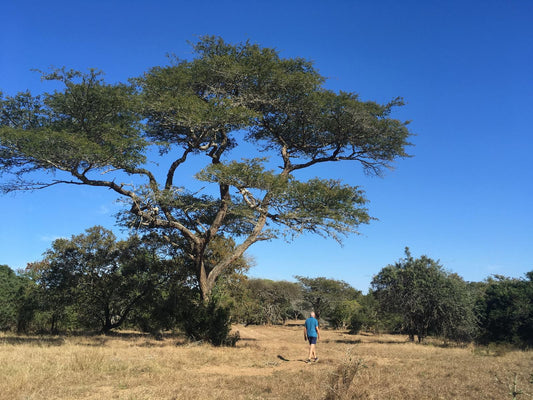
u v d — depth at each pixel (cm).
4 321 2448
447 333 2606
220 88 2061
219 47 2088
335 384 802
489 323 2764
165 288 2494
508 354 1792
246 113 1842
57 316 2538
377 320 4116
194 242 2117
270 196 1827
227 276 3005
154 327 2633
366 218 1834
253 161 1756
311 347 1412
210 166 1747
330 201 1822
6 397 700
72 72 1571
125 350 1471
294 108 2084
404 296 2600
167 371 1034
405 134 2100
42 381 831
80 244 2438
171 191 1922
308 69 2102
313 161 2341
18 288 2533
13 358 1072
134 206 1905
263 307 5347
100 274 2466
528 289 2764
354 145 2222
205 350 1559
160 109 1834
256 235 2130
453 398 811
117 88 1661
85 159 1582
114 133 1631
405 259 2717
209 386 867
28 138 1470
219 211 2119
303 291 5975
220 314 1939
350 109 1956
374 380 934
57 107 1619
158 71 1986
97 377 916
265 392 841
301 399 772
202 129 1984
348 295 6016
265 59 1978
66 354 1229
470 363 1395
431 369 1220
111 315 2603
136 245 2461
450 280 2583
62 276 2384
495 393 853
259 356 1503
